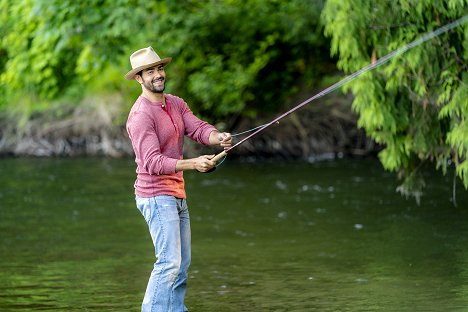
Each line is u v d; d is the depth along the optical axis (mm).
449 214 22484
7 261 18375
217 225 22000
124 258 18516
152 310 12188
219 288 15680
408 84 16438
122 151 37000
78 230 21750
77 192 27844
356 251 18500
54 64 28438
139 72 12242
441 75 16094
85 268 17594
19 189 28656
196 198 26281
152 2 28203
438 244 18922
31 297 15281
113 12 26484
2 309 14484
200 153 34906
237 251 18891
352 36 16500
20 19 27672
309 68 35969
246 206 24688
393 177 29391
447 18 16125
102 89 36938
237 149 35500
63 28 25938
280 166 33188
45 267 17766
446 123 17219
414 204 24062
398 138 17359
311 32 35094
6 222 22984
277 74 35688
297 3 34781
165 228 12148
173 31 32594
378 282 15711
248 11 34438
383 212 23109
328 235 20359
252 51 34719
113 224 22500
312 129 35875
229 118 35531
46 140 37750
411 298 14453
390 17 16453
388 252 18297
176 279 12453
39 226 22359
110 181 30156
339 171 31359
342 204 24547
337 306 14133
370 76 16578
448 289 15000
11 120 38125
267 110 35875
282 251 18766
